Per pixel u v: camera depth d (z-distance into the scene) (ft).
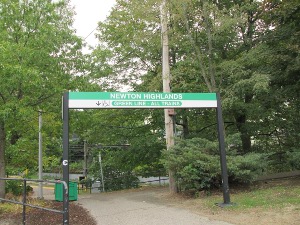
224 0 55.26
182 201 36.68
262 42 51.93
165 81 45.44
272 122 58.59
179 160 37.99
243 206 29.89
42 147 59.72
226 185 31.78
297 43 48.29
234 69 45.19
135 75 62.54
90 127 61.11
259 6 53.26
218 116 33.01
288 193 33.53
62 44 43.45
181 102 32.24
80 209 35.50
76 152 107.76
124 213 31.73
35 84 36.60
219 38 47.09
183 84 47.91
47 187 97.25
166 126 44.86
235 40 52.19
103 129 64.34
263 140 62.69
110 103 30.32
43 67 40.65
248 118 57.72
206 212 29.50
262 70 48.34
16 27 41.22
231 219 26.04
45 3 41.78
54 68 41.55
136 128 64.54
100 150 72.33
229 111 54.49
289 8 48.88
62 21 45.11
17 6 40.93
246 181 39.55
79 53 44.52
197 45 47.26
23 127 51.57
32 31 41.57
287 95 51.16
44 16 42.52
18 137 61.87
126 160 65.87
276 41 51.24
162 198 40.81
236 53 53.72
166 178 76.95
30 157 62.18
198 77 48.32
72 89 42.45
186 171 37.45
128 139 65.41
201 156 37.81
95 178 73.05
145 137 62.18
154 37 50.26
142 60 61.36
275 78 49.21
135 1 46.21
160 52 57.88
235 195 36.19
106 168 71.92
